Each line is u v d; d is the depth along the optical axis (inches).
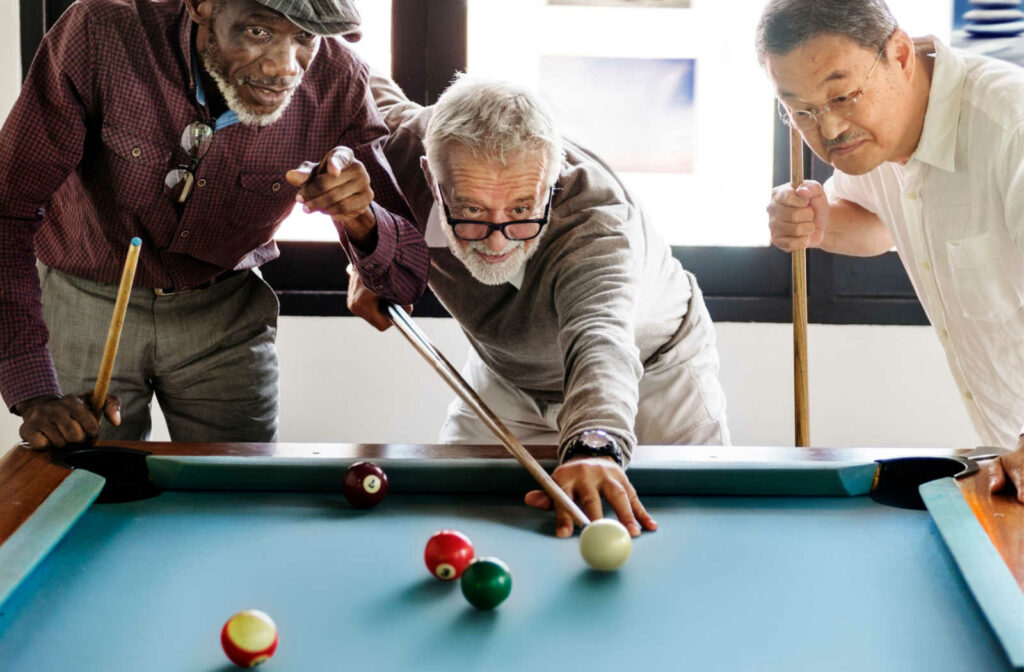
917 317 132.2
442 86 132.9
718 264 133.6
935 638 46.3
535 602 49.6
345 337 132.6
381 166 80.0
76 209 81.4
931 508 58.4
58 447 67.7
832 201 95.5
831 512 61.7
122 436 89.4
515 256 72.8
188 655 44.6
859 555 55.3
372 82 94.0
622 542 52.8
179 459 64.2
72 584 51.6
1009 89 74.2
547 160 70.7
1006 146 73.3
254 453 67.1
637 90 134.3
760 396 133.5
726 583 51.9
